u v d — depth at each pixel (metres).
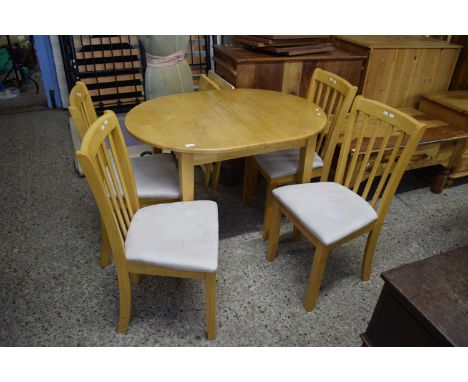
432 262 1.14
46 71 3.77
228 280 1.80
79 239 2.03
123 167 1.49
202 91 2.20
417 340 1.04
